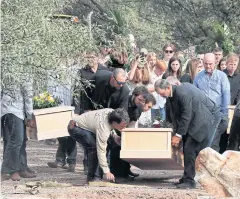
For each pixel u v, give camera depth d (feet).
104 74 42.24
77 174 47.37
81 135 40.83
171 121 41.81
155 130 40.63
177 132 40.83
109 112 40.37
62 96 46.83
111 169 44.19
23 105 43.19
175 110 41.34
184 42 108.06
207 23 105.19
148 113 46.01
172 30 108.78
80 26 39.27
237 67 50.34
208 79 46.44
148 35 100.07
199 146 41.37
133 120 41.70
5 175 43.70
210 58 46.14
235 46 89.51
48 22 37.55
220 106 46.34
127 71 51.39
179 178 46.39
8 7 36.91
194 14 108.06
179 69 50.49
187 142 41.24
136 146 40.83
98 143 40.16
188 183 41.29
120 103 41.98
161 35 101.40
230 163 36.63
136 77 48.83
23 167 44.78
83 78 42.42
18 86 39.34
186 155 41.34
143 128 40.68
